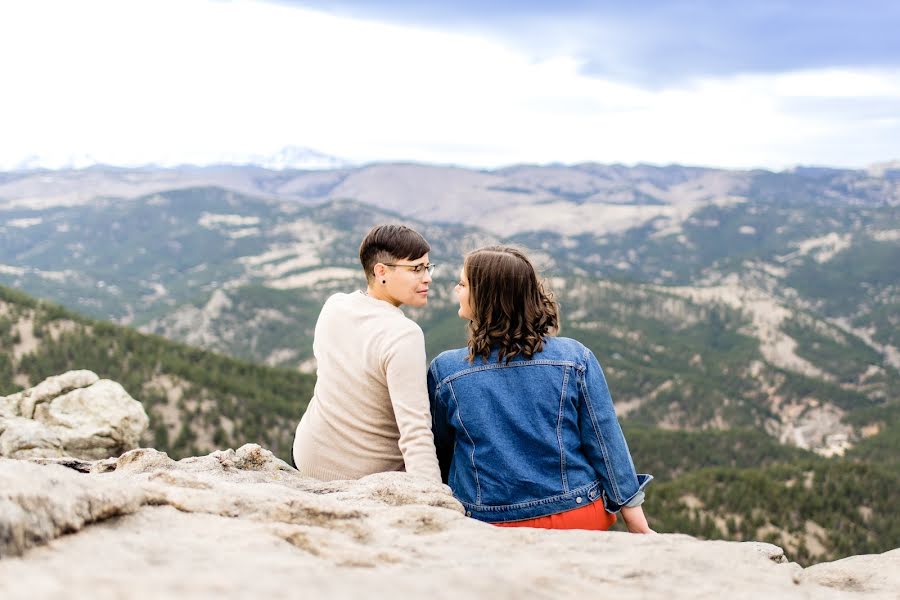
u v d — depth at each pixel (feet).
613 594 8.68
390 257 16.62
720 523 402.72
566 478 15.01
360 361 16.49
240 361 525.34
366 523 10.83
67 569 6.77
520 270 15.30
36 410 50.98
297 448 17.72
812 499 414.62
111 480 10.01
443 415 16.28
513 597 7.79
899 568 11.03
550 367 15.28
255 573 7.28
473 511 15.10
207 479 11.85
